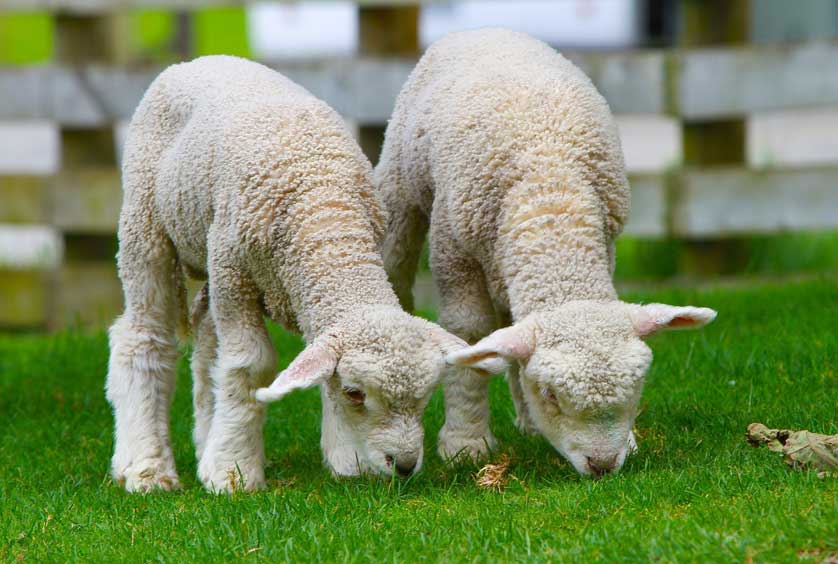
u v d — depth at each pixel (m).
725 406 10.35
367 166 9.34
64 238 19.33
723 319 13.76
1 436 11.73
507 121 9.39
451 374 9.78
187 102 9.84
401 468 8.36
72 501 9.28
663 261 18.91
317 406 11.88
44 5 18.91
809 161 25.39
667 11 37.41
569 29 37.75
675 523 7.32
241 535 8.03
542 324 8.42
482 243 9.55
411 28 18.12
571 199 9.02
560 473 9.11
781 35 36.06
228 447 9.34
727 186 17.19
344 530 7.90
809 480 7.93
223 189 9.07
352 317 8.42
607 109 9.84
